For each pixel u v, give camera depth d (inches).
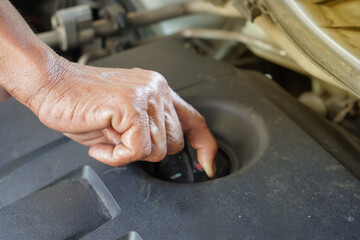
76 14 33.2
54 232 17.0
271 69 34.1
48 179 19.7
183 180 20.1
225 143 23.3
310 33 16.7
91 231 16.1
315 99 27.0
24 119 24.4
